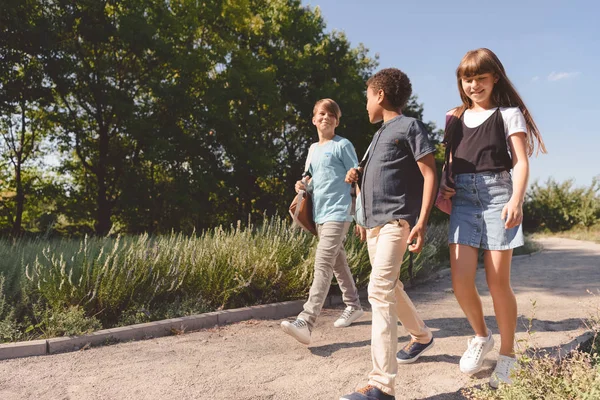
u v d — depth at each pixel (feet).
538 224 90.89
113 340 12.85
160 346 12.45
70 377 10.11
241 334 13.70
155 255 17.17
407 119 9.07
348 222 12.60
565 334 12.93
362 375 10.14
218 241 19.13
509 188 9.21
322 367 10.68
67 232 59.77
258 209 81.05
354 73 89.04
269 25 82.48
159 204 67.10
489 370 10.03
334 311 16.72
